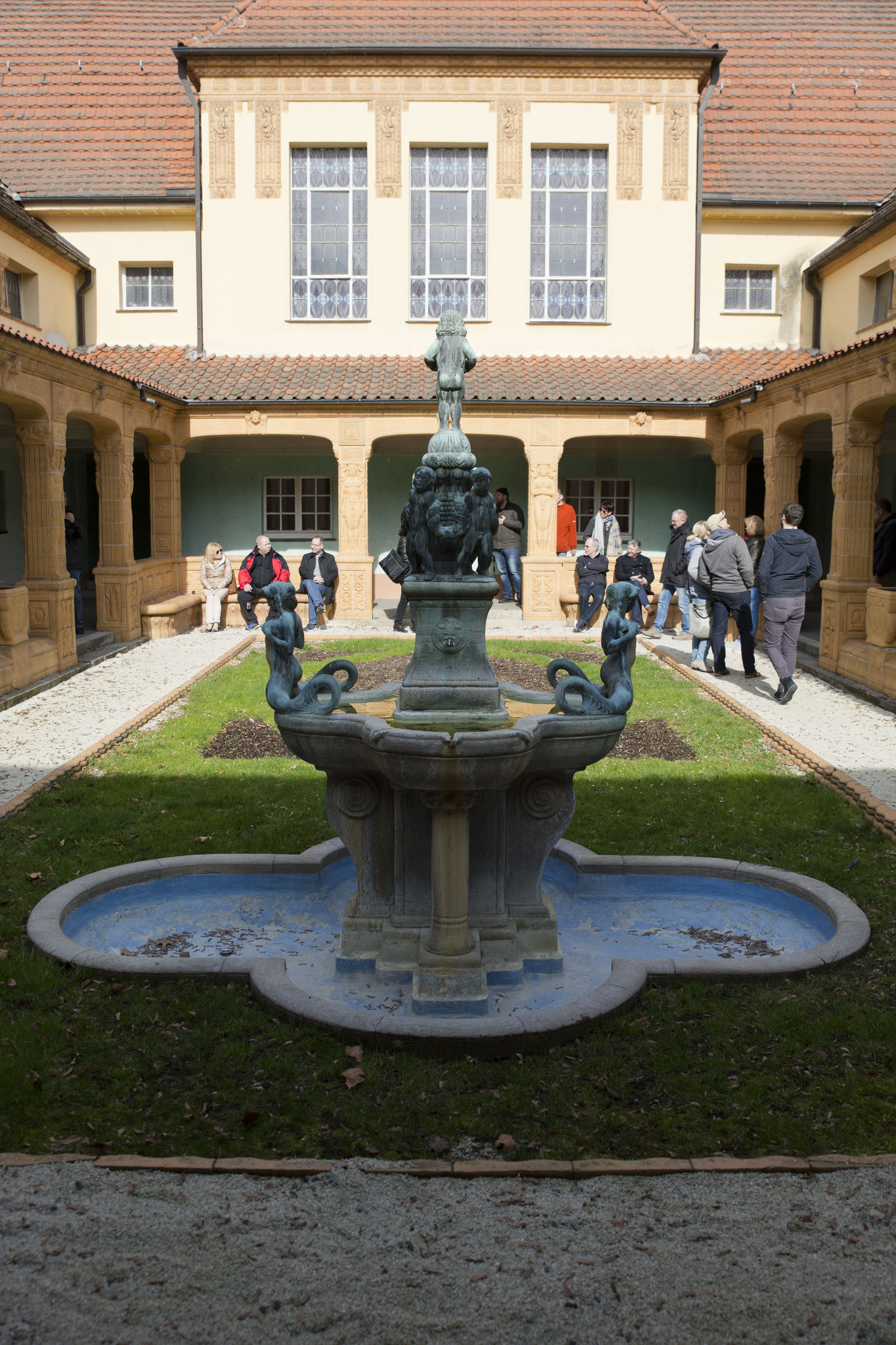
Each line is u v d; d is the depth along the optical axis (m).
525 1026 4.53
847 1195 3.57
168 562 19.39
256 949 5.86
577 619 19.36
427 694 5.64
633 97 20.98
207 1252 3.29
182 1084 4.28
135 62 24.27
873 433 13.71
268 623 5.52
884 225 17.94
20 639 12.70
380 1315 3.04
